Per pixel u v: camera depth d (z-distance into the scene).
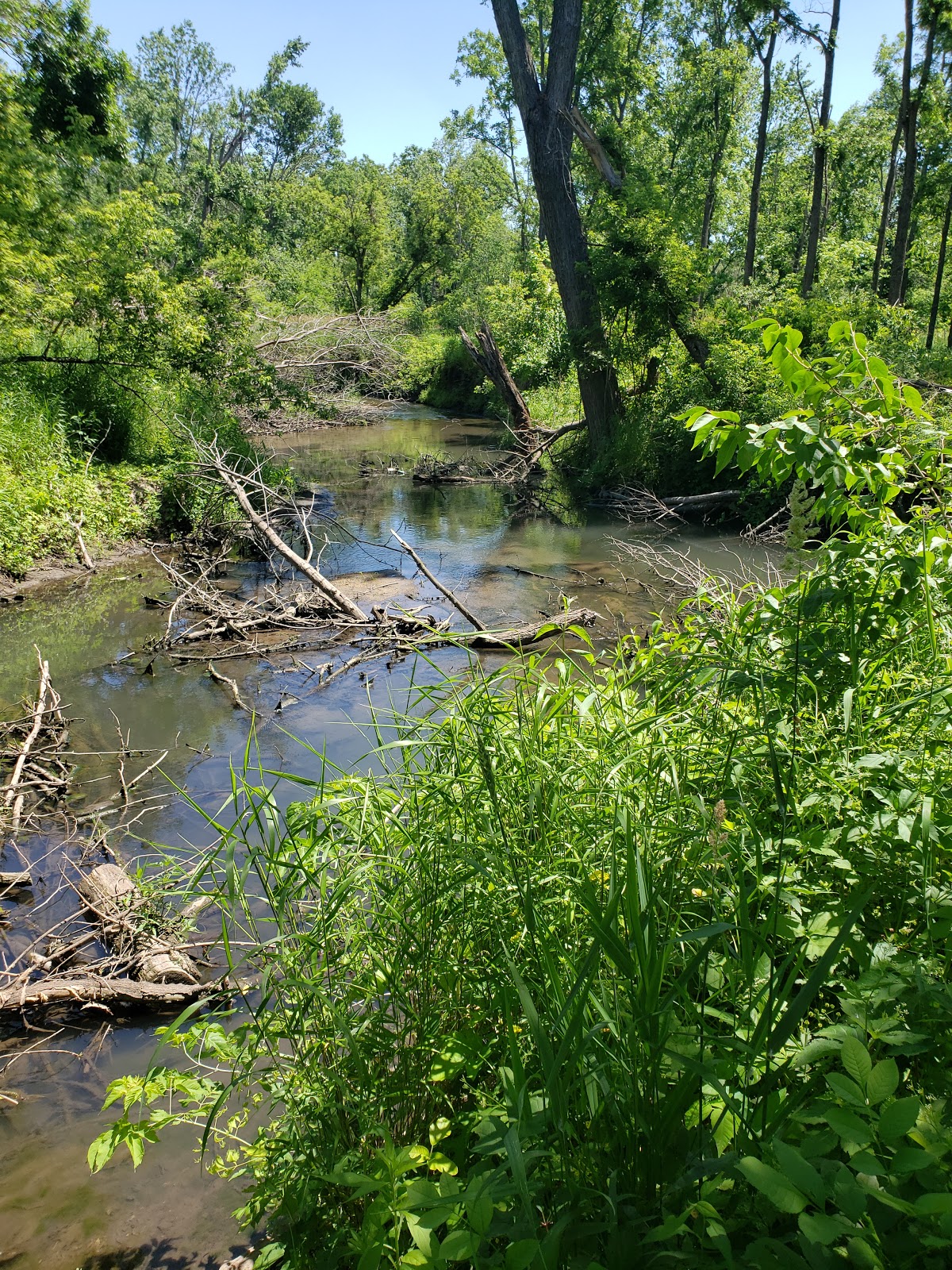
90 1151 2.54
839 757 2.77
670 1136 1.84
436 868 2.67
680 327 17.83
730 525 15.18
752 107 32.94
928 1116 1.61
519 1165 1.67
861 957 2.03
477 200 44.31
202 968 4.16
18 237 15.00
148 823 5.53
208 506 13.00
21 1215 2.92
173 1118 2.65
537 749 3.06
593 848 2.66
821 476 3.20
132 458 14.49
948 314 35.44
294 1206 2.33
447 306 41.28
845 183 37.62
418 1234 1.76
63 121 23.17
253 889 4.78
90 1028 3.86
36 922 4.55
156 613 10.06
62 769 6.19
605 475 18.02
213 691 7.80
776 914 2.10
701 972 2.22
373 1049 2.51
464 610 9.48
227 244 26.12
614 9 29.11
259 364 19.19
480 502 17.78
